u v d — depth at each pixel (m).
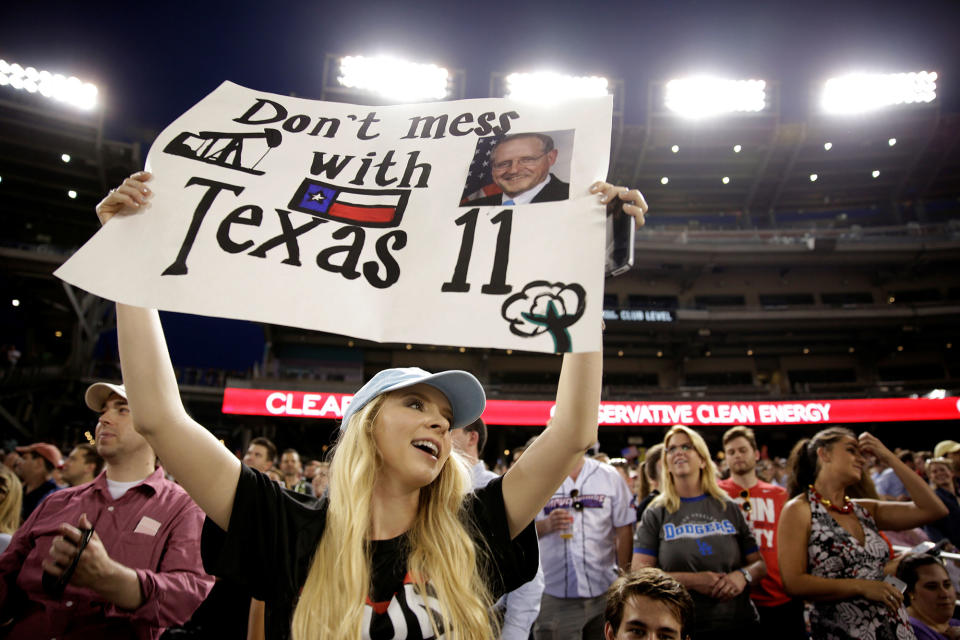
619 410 19.08
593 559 3.14
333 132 1.52
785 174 31.94
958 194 33.22
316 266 1.26
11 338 27.23
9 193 27.03
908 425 23.56
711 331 28.23
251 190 1.37
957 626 2.66
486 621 1.15
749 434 3.50
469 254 1.25
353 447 1.23
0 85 24.67
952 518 3.85
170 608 1.69
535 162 1.37
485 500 1.33
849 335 28.62
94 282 1.21
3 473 2.76
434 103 1.55
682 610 1.85
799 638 2.96
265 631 1.10
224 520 1.17
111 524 1.91
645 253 27.91
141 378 1.16
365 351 27.88
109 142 25.50
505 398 25.25
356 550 1.10
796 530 2.41
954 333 27.78
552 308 1.16
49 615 1.73
